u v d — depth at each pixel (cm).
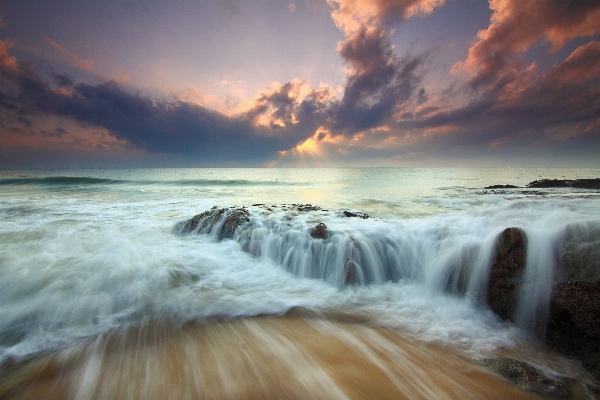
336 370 327
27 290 495
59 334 393
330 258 623
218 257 700
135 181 3775
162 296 504
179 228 944
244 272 632
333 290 560
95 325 416
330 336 398
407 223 764
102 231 909
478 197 1692
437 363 338
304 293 545
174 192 2450
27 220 1086
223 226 844
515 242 455
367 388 298
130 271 582
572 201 1116
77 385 301
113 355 351
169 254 697
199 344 376
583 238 434
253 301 504
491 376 311
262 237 740
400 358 348
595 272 381
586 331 339
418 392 293
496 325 420
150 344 375
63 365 332
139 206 1479
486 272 471
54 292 492
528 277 421
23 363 335
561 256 418
